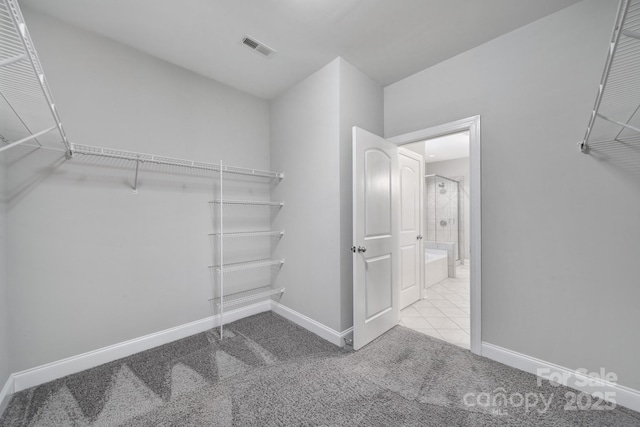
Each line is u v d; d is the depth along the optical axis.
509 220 1.82
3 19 0.83
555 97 1.64
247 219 2.76
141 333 2.05
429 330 2.44
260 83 2.57
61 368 1.71
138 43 1.97
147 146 2.09
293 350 2.05
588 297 1.54
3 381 1.46
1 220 1.48
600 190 1.50
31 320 1.61
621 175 1.44
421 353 2.01
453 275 4.74
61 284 1.72
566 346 1.61
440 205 6.23
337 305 2.16
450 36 1.88
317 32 1.85
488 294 1.92
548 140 1.67
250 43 1.98
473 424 1.31
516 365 1.79
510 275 1.82
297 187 2.57
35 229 1.63
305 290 2.47
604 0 1.47
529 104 1.74
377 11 1.65
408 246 3.17
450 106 2.14
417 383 1.64
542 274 1.70
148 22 1.75
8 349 1.53
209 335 2.31
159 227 2.15
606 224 1.49
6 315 1.51
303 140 2.49
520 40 1.78
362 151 2.10
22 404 1.45
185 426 1.31
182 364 1.85
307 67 2.29
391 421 1.34
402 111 2.46
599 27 1.49
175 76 2.25
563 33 1.61
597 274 1.51
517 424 1.31
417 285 3.36
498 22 1.74
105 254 1.89
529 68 1.74
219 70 2.34
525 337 1.76
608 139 1.47
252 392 1.56
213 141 2.49
